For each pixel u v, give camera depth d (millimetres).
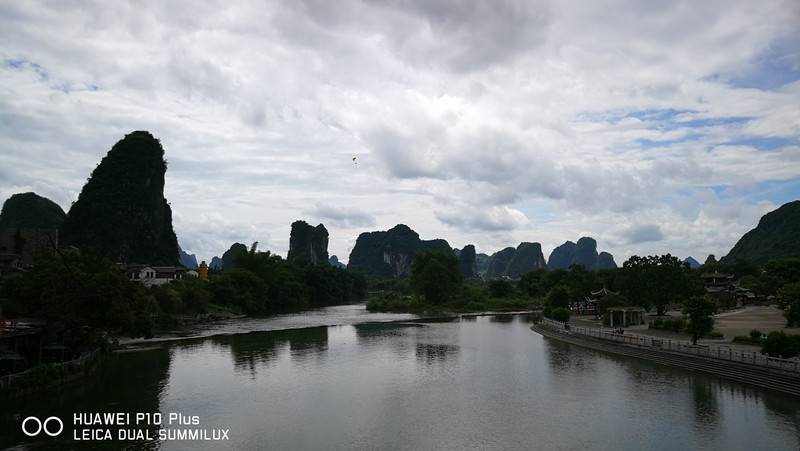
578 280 175000
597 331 86812
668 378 56938
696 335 66375
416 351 79750
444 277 180125
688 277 112875
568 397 50188
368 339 95125
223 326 118625
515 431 40562
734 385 52656
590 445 37312
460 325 125250
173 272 169000
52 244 112500
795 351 53125
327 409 47000
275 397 51219
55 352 58469
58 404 48156
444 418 44062
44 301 56750
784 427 39719
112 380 58344
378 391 53562
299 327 117375
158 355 75625
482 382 57219
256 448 37469
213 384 56625
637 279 113250
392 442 38531
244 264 174125
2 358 49969
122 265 166375
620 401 48156
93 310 59906
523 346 85125
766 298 162625
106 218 199750
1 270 94062
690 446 36656
